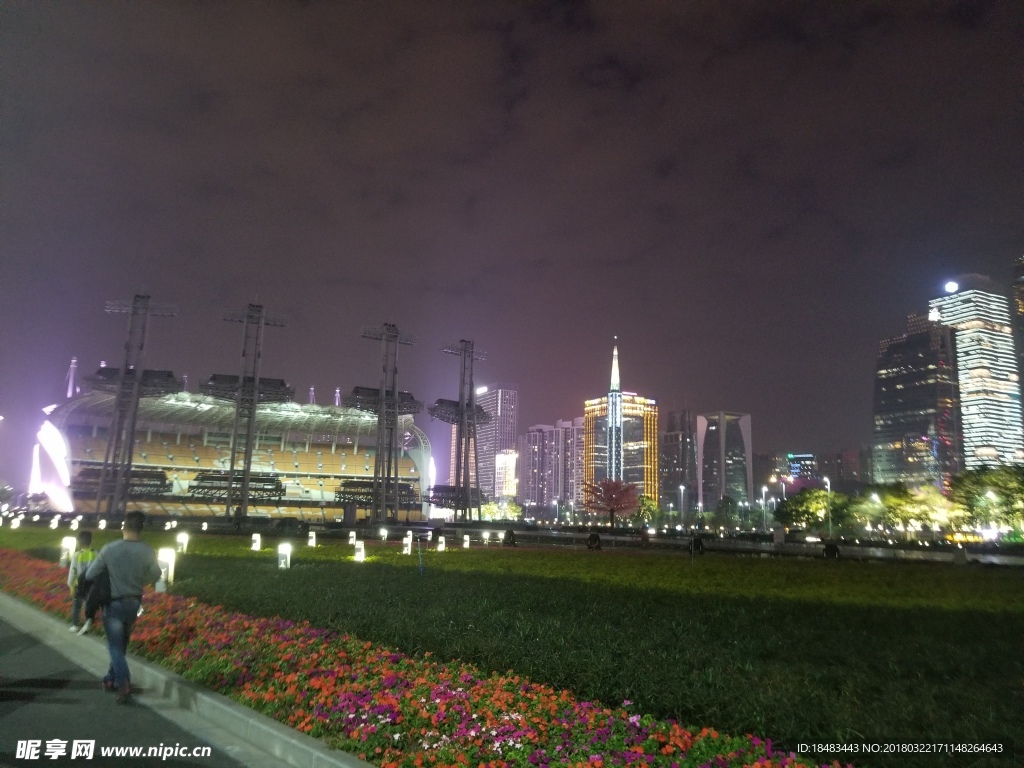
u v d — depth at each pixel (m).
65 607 16.12
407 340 101.44
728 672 10.46
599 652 11.32
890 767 7.10
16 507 139.38
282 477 148.38
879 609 18.73
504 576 26.59
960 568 40.25
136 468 135.25
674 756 7.16
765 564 39.62
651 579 27.66
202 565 29.59
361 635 13.27
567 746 7.38
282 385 93.88
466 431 102.44
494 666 10.87
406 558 38.25
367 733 7.97
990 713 8.55
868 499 121.31
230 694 9.80
